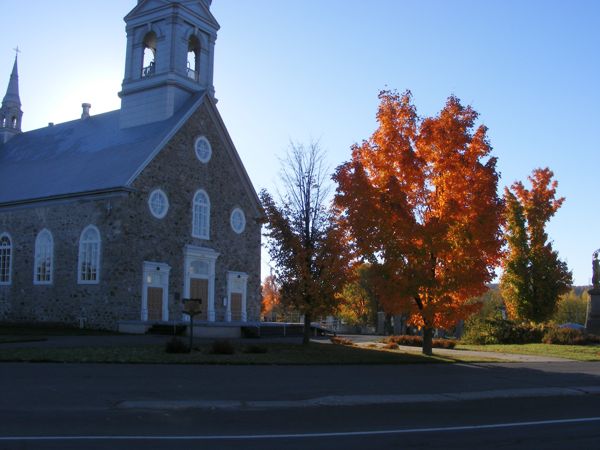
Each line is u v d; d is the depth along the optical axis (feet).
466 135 70.90
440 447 27.22
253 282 138.31
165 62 127.65
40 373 48.47
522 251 121.08
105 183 109.81
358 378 52.85
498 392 47.16
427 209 72.95
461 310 71.61
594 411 39.22
